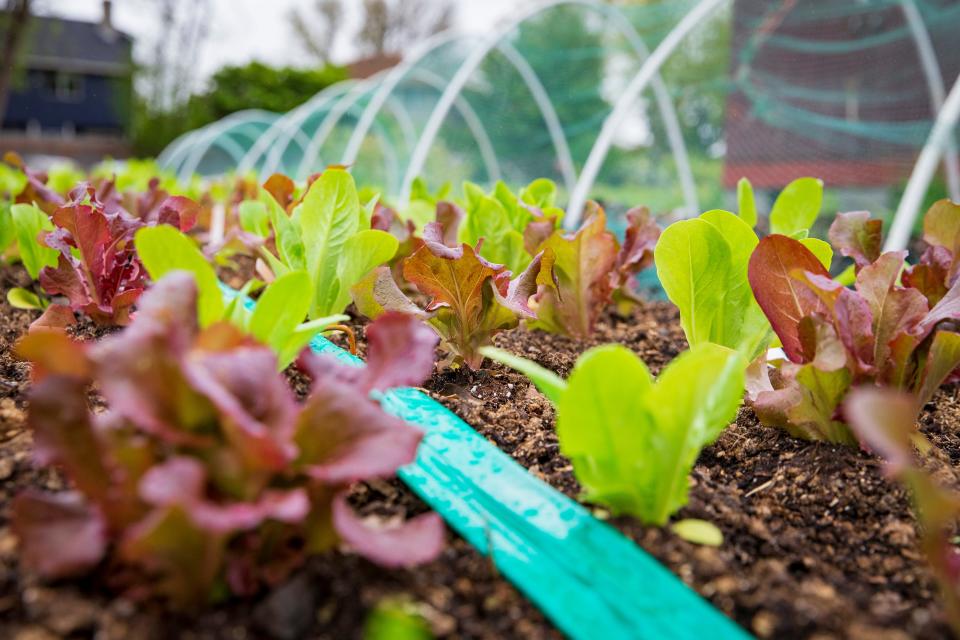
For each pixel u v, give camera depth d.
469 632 0.20
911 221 0.70
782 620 0.20
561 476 0.28
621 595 0.21
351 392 0.20
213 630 0.18
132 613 0.19
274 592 0.19
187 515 0.16
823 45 1.29
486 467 0.27
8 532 0.21
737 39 1.43
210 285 0.23
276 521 0.20
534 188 0.63
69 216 0.40
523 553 0.23
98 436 0.19
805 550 0.25
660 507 0.24
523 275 0.38
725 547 0.24
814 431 0.31
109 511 0.18
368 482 0.27
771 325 0.33
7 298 0.54
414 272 0.36
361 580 0.21
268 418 0.18
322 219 0.41
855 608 0.21
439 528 0.20
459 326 0.38
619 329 0.55
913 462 0.30
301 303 0.24
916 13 1.13
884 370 0.30
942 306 0.30
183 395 0.18
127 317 0.44
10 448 0.26
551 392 0.23
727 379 0.21
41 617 0.18
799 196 0.50
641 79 1.01
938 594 0.22
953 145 1.03
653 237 0.55
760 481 0.30
